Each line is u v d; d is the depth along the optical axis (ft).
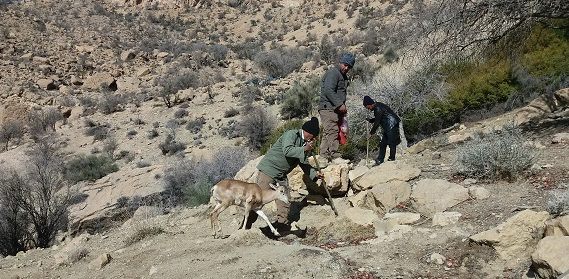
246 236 23.53
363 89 62.54
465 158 27.76
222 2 246.88
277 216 26.09
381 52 121.39
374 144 50.75
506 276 18.11
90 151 100.53
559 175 25.11
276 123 92.89
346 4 206.90
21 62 159.22
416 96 57.82
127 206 65.00
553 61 56.03
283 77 137.08
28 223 58.03
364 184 27.94
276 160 25.22
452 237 20.89
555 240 16.90
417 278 18.75
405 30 45.09
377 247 21.40
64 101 134.21
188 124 104.94
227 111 108.17
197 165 71.72
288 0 231.09
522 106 54.34
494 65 58.03
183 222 31.68
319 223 26.21
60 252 30.86
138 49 183.11
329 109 30.91
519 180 25.57
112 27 207.10
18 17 194.18
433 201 24.38
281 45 181.27
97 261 26.63
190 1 241.55
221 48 179.32
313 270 19.69
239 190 24.54
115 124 114.01
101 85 149.07
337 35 169.48
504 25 38.52
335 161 30.99
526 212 19.58
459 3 37.93
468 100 57.36
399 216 24.06
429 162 31.86
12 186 57.41
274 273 19.90
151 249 26.68
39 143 104.88
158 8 237.45
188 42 198.59
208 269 21.35
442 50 40.55
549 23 44.39
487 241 19.33
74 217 64.95
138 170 79.51
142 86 148.05
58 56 170.91
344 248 22.30
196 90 129.29
